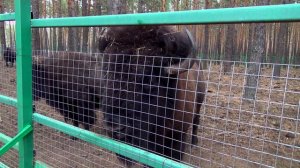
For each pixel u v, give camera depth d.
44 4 25.22
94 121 4.62
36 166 3.08
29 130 3.03
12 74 4.20
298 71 7.36
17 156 3.92
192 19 1.82
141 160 2.21
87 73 3.62
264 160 4.30
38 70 4.15
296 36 24.28
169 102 3.01
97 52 3.19
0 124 5.27
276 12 1.50
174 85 2.98
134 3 22.48
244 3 18.22
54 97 4.73
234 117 5.69
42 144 4.30
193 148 4.59
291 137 5.18
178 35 2.88
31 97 3.04
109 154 4.16
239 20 1.64
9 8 21.59
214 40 25.69
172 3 23.05
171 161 2.02
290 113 6.02
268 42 23.69
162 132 3.03
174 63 2.87
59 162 3.90
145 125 2.81
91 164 3.89
